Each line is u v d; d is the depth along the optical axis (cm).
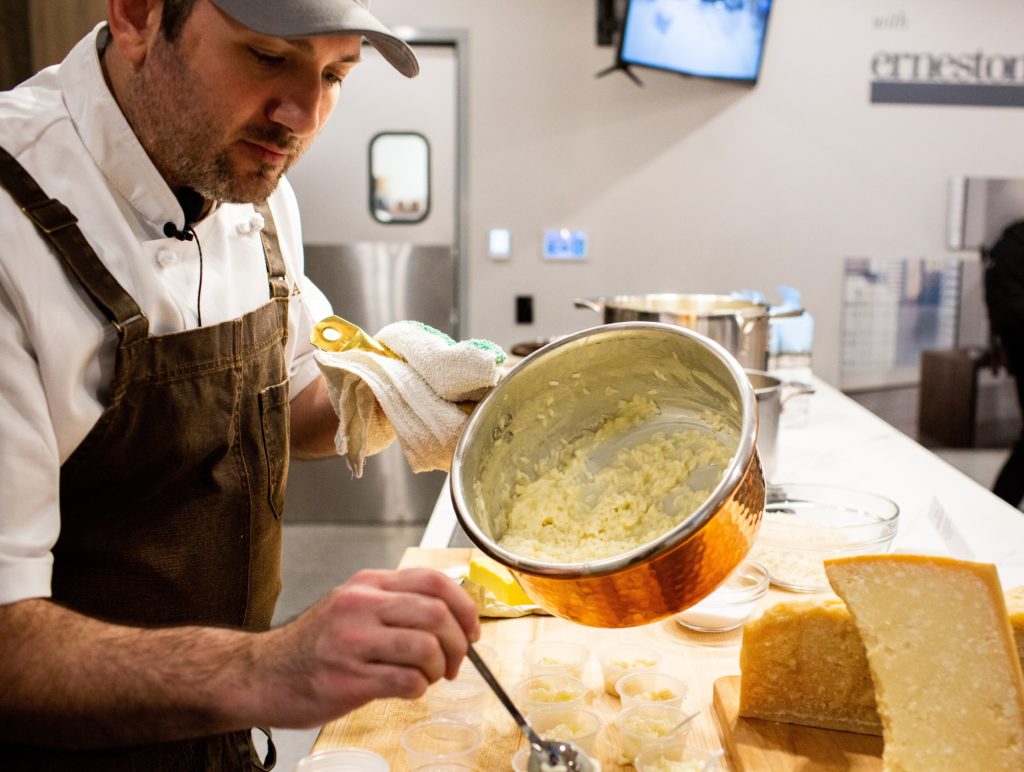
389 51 109
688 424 122
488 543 99
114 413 111
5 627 92
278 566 142
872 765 104
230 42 99
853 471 226
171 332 116
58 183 109
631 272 434
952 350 437
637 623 100
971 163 425
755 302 259
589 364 122
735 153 425
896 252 431
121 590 119
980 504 198
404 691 82
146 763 116
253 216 135
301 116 104
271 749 141
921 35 417
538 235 431
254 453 131
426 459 125
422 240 443
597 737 113
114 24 105
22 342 103
